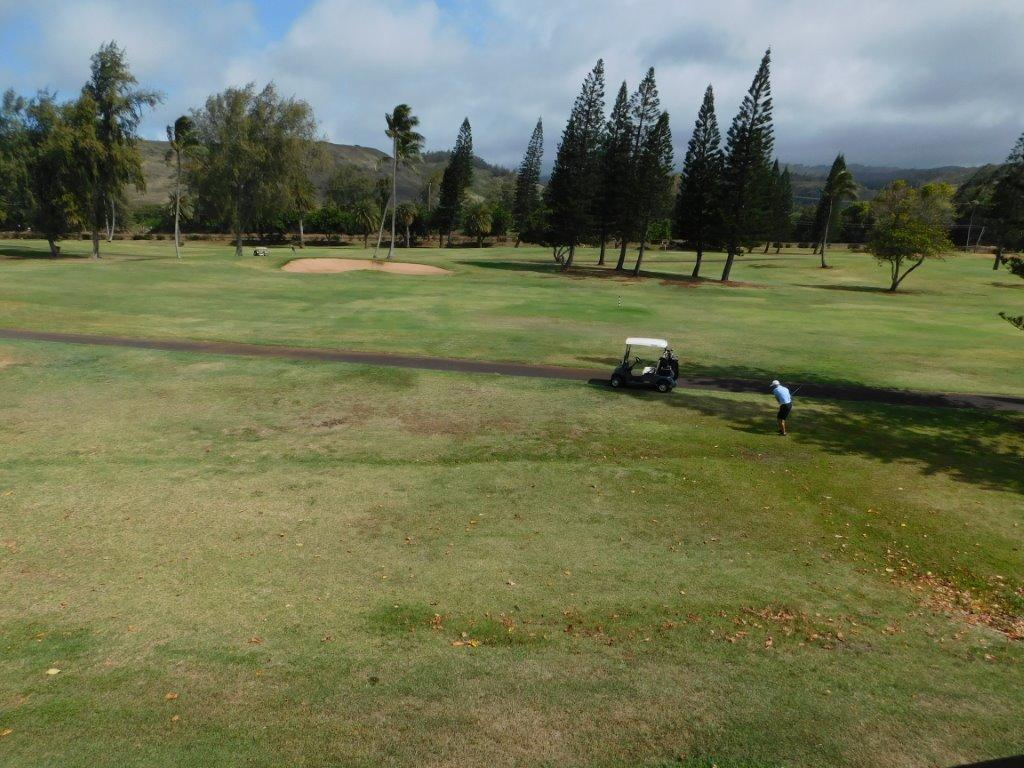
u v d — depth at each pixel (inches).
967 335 1547.7
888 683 343.6
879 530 541.3
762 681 341.7
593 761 281.0
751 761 282.7
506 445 709.9
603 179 2842.0
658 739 295.3
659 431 769.6
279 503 553.3
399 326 1363.2
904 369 1159.6
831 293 2423.7
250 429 744.3
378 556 470.6
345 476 615.2
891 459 706.2
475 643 369.1
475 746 287.4
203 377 943.0
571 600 419.5
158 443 693.3
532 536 507.8
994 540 529.0
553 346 1224.2
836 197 3939.5
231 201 2925.7
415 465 649.0
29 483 580.4
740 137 2502.5
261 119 2802.7
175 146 2869.1
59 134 2359.7
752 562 480.7
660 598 425.7
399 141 3058.6
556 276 2596.0
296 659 349.1
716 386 993.5
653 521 541.0
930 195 3782.0
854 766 281.3
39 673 331.6
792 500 591.5
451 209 4559.5
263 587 424.8
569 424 786.8
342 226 4623.5
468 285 2186.3
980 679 350.3
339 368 1009.5
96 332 1193.4
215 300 1640.0
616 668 349.4
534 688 329.7
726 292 2313.0
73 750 278.7
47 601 401.7
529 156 4672.7
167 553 466.0
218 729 294.0
